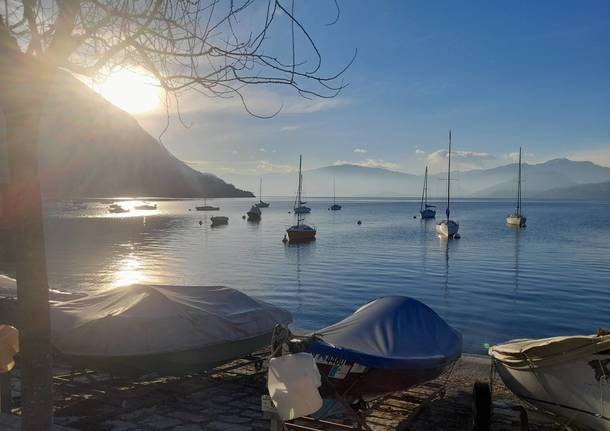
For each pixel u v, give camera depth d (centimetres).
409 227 9225
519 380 724
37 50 374
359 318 815
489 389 697
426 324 828
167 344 789
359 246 5753
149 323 797
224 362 863
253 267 4094
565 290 3020
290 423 586
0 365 628
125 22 372
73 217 11956
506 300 2741
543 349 678
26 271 375
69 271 3878
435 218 12444
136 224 9806
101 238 6850
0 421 577
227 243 6172
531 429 710
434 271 3822
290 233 6384
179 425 718
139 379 903
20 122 362
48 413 388
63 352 794
